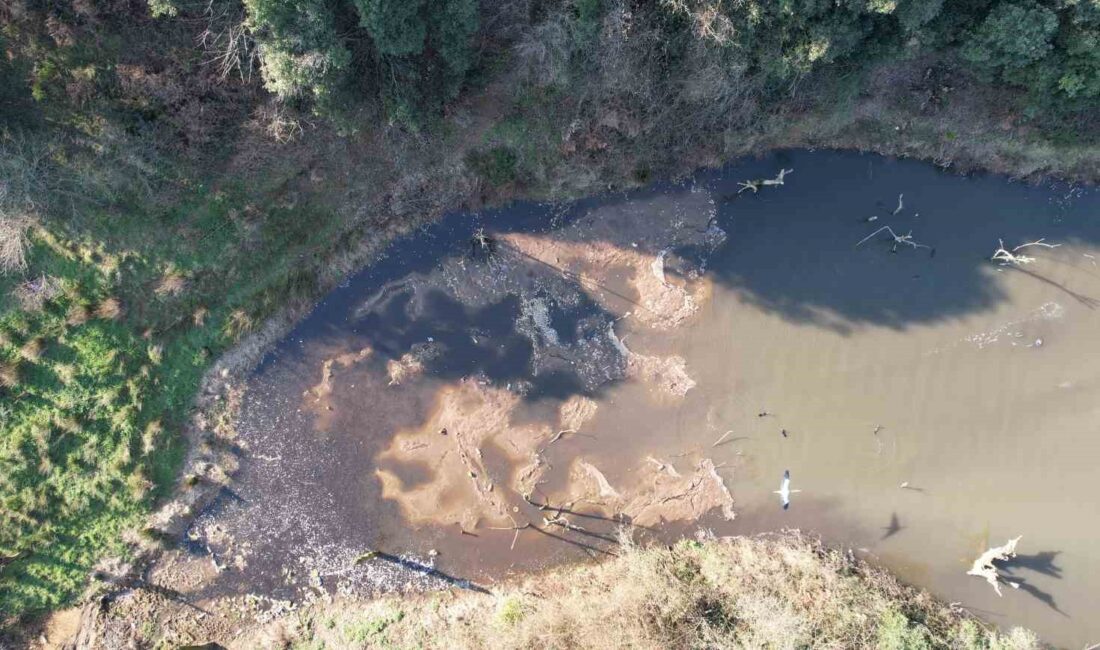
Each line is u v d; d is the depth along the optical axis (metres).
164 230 19.81
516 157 20.69
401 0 16.14
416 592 20.47
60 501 19.80
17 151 18.48
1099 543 20.06
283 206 20.19
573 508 20.66
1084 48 17.23
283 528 20.53
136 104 18.50
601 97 19.81
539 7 18.33
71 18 17.48
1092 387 20.41
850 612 19.17
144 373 20.03
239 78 18.59
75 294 19.55
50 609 19.75
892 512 20.48
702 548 20.50
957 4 18.00
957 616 19.91
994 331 20.67
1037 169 20.61
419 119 19.33
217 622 20.19
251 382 20.67
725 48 18.03
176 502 20.23
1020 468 20.42
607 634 18.75
